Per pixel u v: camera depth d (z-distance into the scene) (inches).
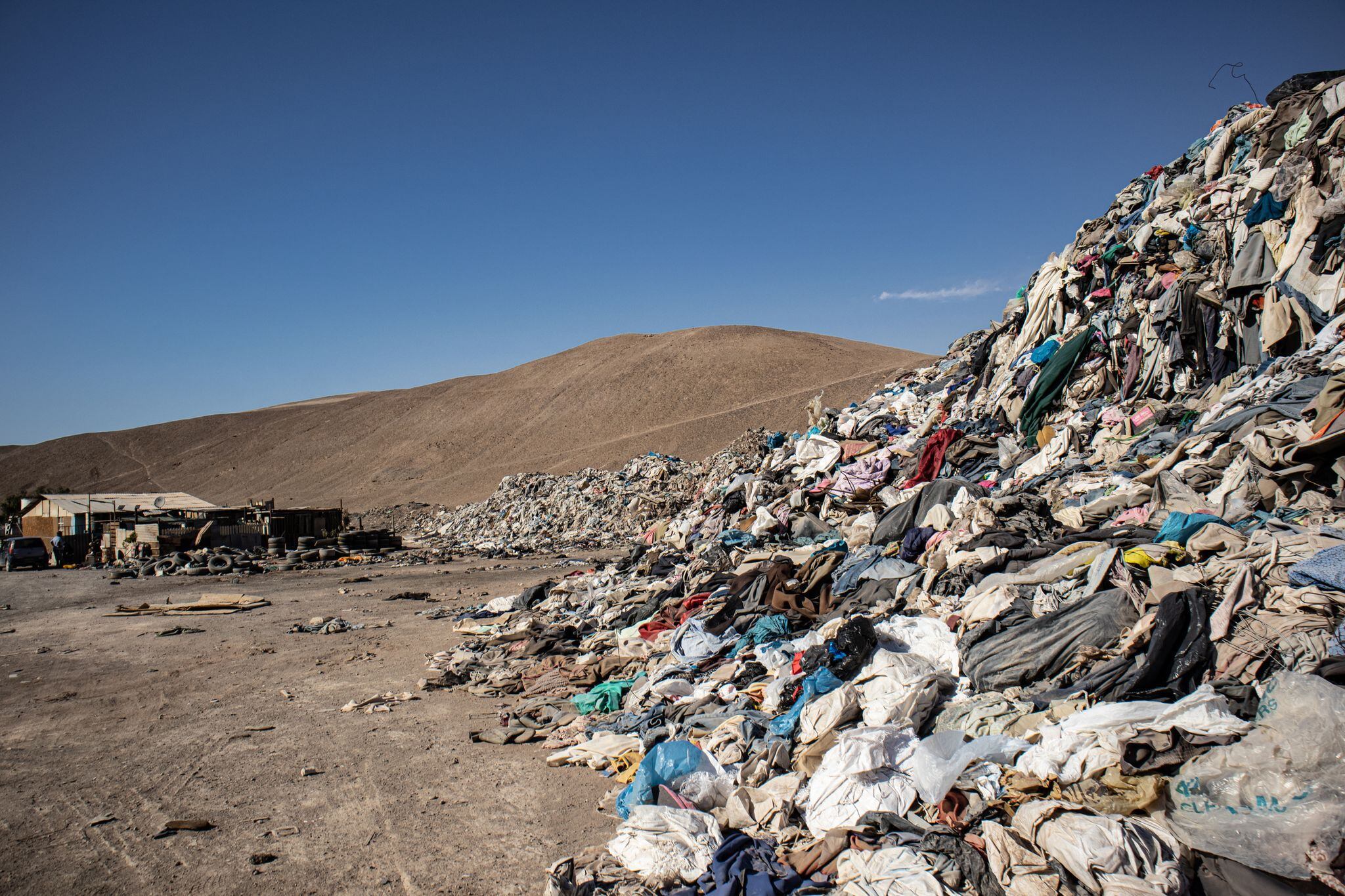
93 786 314.2
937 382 762.8
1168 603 249.0
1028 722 236.2
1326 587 233.0
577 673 440.1
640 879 215.2
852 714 272.5
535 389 4534.9
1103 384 528.7
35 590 1082.7
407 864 241.6
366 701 437.1
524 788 301.6
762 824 235.1
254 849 255.1
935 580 363.3
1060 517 387.5
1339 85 461.4
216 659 567.8
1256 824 165.5
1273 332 421.4
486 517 1936.5
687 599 490.6
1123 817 183.3
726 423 3179.1
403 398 5132.9
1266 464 319.3
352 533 1534.2
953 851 193.8
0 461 4783.5
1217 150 561.3
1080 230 666.8
